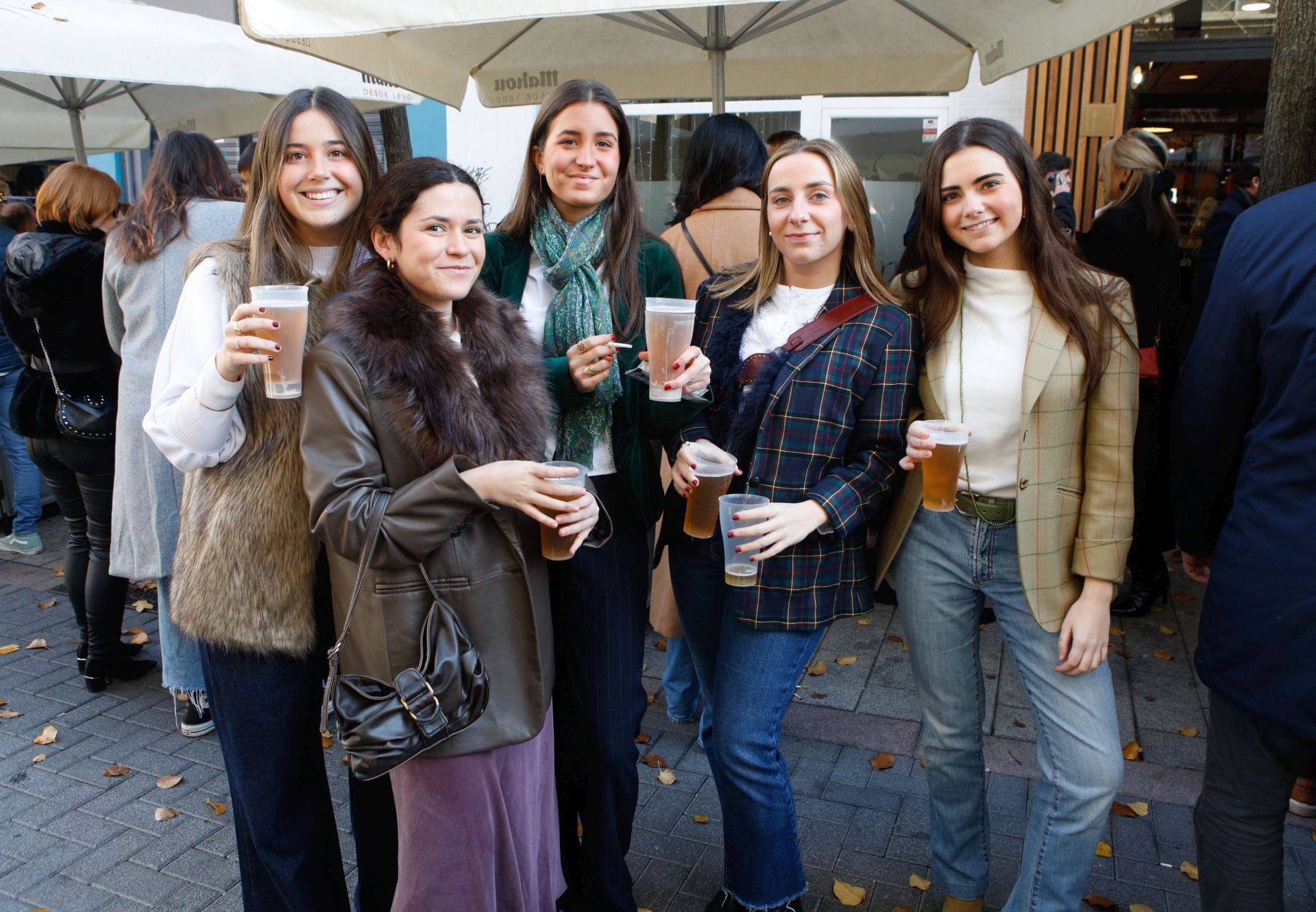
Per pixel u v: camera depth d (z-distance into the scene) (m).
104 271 3.34
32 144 6.10
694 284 3.17
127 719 3.76
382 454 1.79
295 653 2.06
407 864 1.85
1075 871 2.12
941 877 2.46
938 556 2.26
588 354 2.11
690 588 2.44
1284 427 1.77
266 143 2.05
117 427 3.32
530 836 1.97
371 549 1.69
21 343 3.75
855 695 3.86
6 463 5.90
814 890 2.67
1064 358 2.06
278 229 2.08
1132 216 4.15
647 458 2.39
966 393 2.17
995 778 3.22
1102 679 2.13
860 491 2.17
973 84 6.14
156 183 3.28
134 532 3.32
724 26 3.88
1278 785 1.92
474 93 6.75
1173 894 2.65
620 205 2.34
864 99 6.36
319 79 4.63
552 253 2.31
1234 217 4.01
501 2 2.39
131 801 3.19
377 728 1.69
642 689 2.44
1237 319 1.86
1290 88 3.48
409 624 1.77
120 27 4.06
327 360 1.75
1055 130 6.05
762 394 2.22
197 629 2.04
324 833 2.21
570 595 2.33
